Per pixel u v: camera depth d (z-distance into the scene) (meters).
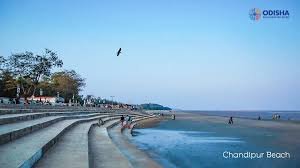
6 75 67.06
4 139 11.35
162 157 23.73
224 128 62.28
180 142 35.22
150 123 74.38
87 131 22.09
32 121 19.09
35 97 82.75
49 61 66.94
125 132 41.28
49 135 14.97
